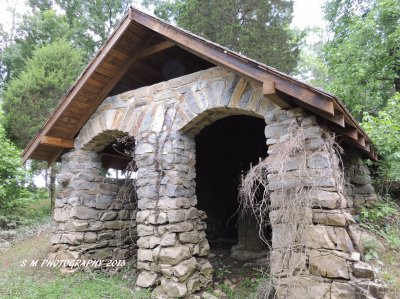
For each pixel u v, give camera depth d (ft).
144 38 14.42
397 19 24.53
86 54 44.37
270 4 33.94
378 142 15.97
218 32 33.14
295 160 9.99
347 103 26.45
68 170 17.40
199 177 25.34
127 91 16.75
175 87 13.83
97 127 16.35
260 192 13.50
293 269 9.22
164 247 12.53
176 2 47.03
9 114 31.53
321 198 9.37
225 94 12.10
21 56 42.06
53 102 32.53
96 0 49.03
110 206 17.85
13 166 27.27
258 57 31.30
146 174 13.79
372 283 8.19
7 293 12.75
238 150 25.50
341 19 30.45
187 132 13.87
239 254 19.47
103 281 14.02
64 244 16.10
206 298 12.42
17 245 22.91
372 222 14.40
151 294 12.32
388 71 25.00
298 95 9.27
